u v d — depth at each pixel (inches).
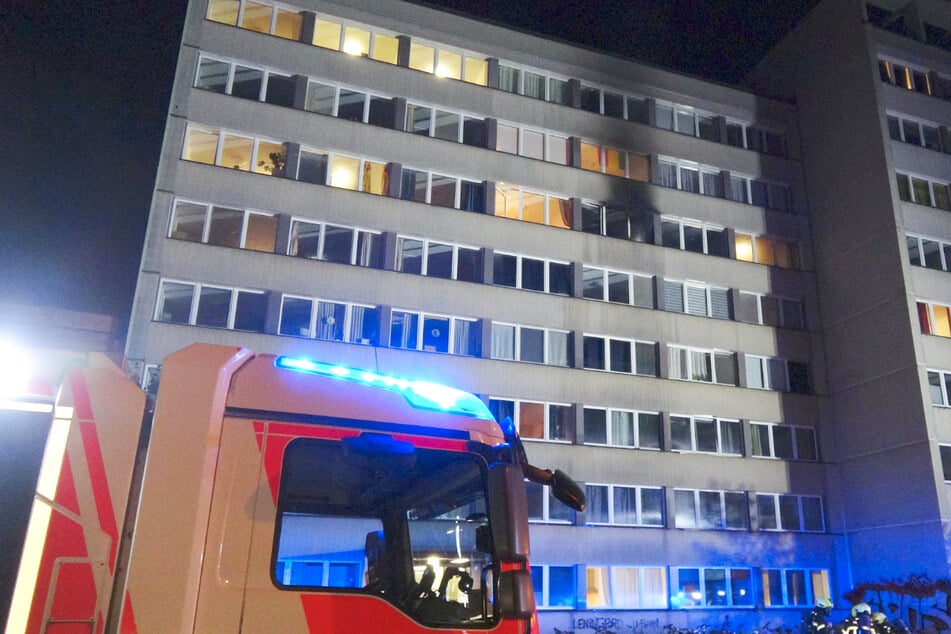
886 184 1204.5
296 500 128.3
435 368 1030.4
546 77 1263.5
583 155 1240.2
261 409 132.3
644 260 1213.1
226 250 968.9
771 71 1497.3
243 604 119.1
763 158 1358.3
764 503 1170.0
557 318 1123.9
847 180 1280.8
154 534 119.2
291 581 123.2
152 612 114.7
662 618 1043.9
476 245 1111.0
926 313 1165.1
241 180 1005.2
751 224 1310.3
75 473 122.2
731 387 1202.0
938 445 1082.1
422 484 137.8
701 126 1353.3
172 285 945.5
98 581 116.8
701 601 1082.7
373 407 140.2
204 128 1019.3
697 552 1093.8
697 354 1211.2
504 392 1058.1
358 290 1018.7
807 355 1267.2
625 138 1268.5
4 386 125.0
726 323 1235.2
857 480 1182.3
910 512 1082.1
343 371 145.8
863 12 1312.7
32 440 122.6
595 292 1174.3
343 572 126.6
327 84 1101.1
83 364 129.2
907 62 1330.0
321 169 1063.6
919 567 1054.4
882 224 1200.2
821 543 1168.2
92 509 120.6
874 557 1131.3
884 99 1270.9
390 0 1166.3
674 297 1225.4
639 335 1170.6
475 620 131.0
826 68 1365.7
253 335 947.3
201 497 122.8
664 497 1106.7
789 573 1146.7
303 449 132.1
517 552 116.6
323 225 1036.5
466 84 1180.5
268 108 1045.8
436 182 1125.1
